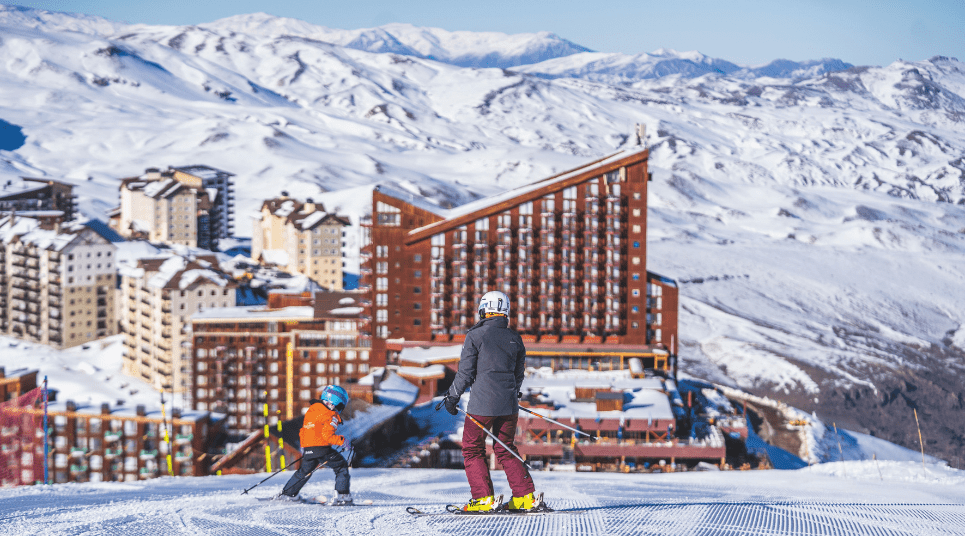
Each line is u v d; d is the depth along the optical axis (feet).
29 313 534.37
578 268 370.32
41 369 481.87
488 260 370.73
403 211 371.15
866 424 489.67
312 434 35.27
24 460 252.21
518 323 373.81
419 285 373.20
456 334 373.40
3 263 549.13
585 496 41.39
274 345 377.09
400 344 371.97
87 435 258.37
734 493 45.83
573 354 364.17
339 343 375.25
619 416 277.85
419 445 263.29
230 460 206.59
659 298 369.71
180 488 45.73
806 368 549.95
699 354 592.60
